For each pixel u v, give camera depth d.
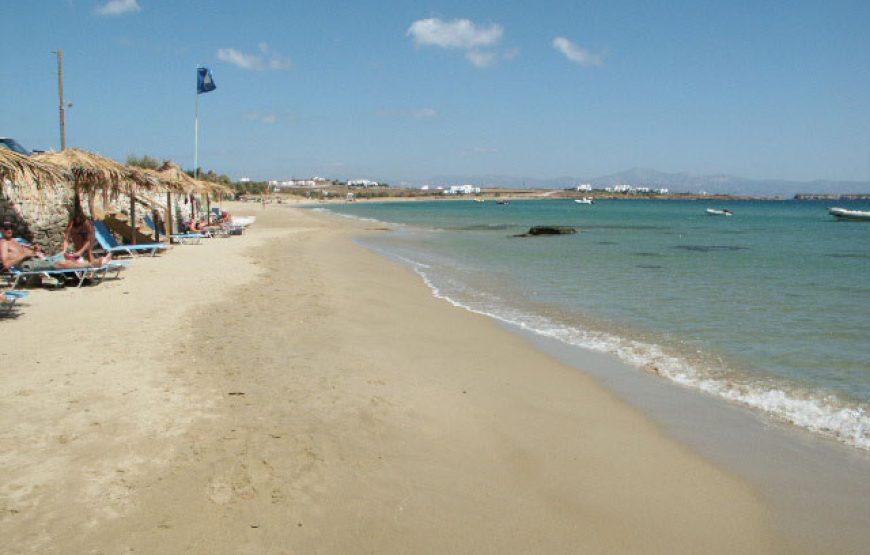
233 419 5.36
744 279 17.28
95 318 9.00
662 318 11.59
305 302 11.55
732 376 7.87
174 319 9.20
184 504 3.91
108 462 4.40
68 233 13.38
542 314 11.96
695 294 14.48
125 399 5.65
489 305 12.92
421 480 4.64
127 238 20.06
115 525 3.61
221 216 34.56
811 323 11.08
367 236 35.53
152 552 3.39
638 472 5.07
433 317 11.24
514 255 24.72
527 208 122.12
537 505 4.42
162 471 4.32
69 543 3.40
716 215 84.00
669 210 110.44
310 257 20.95
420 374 7.44
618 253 25.94
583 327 10.76
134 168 18.11
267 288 12.96
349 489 4.36
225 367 6.88
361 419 5.69
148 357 7.07
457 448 5.31
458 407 6.37
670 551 3.92
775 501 4.65
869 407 6.74
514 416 6.25
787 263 22.05
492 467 5.00
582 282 16.64
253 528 3.73
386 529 3.90
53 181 10.76
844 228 49.72
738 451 5.57
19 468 4.22
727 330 10.52
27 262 11.30
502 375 7.71
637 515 4.36
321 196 178.25
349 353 8.03
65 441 4.69
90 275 12.27
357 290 13.77
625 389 7.32
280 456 4.73
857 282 16.64
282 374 6.81
